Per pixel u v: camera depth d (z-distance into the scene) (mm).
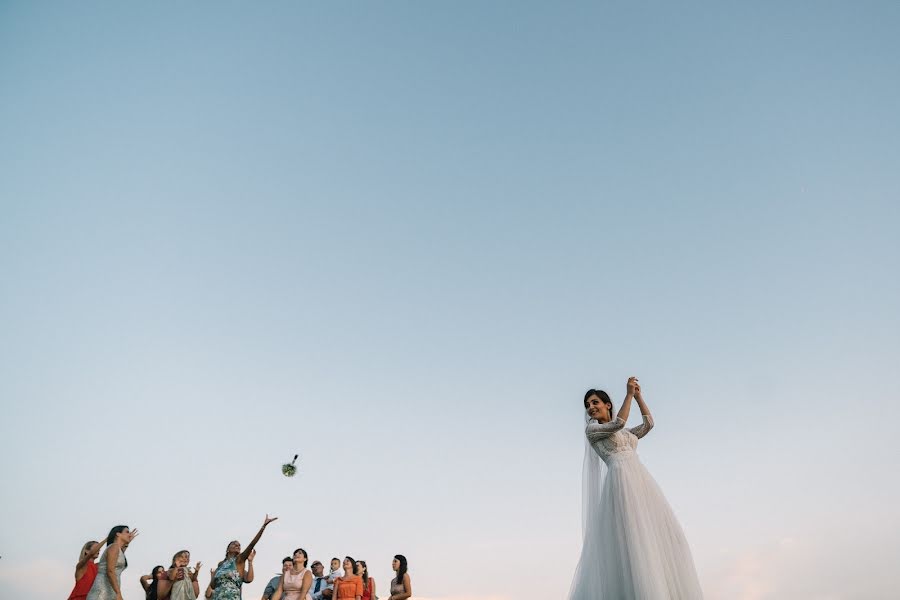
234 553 11523
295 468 11023
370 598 12188
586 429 5125
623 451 4945
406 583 11836
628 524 4520
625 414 4867
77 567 9062
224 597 10930
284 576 11633
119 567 9352
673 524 4676
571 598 4828
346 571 11594
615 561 4582
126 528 9484
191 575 11438
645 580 4215
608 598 4500
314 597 12617
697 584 4453
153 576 11203
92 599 8797
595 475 5258
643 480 4801
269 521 11688
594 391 5375
